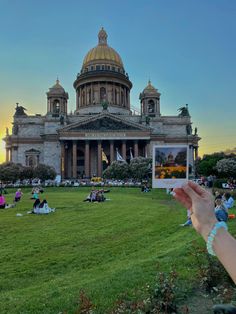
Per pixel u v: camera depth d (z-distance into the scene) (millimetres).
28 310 10305
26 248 20562
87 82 157875
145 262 15086
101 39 169750
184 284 11477
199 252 14422
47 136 133250
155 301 9906
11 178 105812
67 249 20172
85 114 145875
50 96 141000
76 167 129000
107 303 10273
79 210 40969
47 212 37875
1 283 14281
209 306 10055
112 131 128500
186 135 139250
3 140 142625
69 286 12711
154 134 131750
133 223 29891
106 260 17578
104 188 90938
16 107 141375
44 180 113812
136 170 101625
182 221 30109
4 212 39656
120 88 160000
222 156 115188
